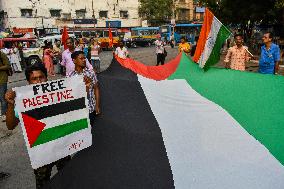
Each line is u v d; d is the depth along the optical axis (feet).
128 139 11.14
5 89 26.48
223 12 94.22
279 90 12.87
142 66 20.67
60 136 10.23
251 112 12.20
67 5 161.07
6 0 144.25
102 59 85.10
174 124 11.64
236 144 11.00
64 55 25.76
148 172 10.13
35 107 9.78
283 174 10.13
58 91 10.05
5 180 15.72
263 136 11.30
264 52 24.06
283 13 78.07
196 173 10.07
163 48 55.88
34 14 150.71
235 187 9.77
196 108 12.51
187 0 200.13
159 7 172.76
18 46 67.62
